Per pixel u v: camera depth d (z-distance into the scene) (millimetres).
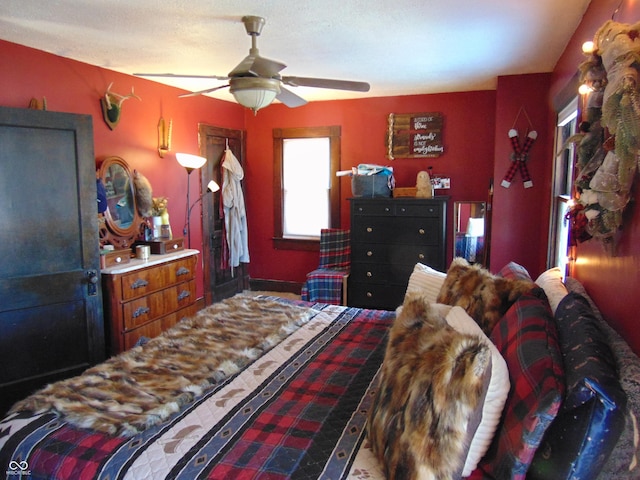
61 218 3211
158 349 2260
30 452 1506
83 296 3330
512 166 4371
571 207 1975
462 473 1308
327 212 5781
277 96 3201
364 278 5059
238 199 5633
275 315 2809
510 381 1403
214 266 5551
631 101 1292
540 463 1230
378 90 5012
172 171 4812
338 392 1891
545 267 4047
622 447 1174
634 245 1483
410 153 5309
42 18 2752
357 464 1430
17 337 3080
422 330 1544
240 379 2008
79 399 1773
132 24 2863
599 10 2250
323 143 5699
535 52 3504
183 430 1605
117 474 1386
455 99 5117
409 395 1330
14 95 3264
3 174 2961
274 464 1421
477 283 2129
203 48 3393
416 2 2486
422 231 4824
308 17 2725
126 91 4195
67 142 3209
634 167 1339
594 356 1267
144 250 3955
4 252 3000
